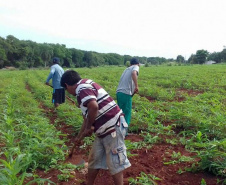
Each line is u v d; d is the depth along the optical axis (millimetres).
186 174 4059
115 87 13883
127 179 3877
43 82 20516
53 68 8352
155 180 3879
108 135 3141
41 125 6105
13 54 69250
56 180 3906
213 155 3986
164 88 14836
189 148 5105
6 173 3561
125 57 117062
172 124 6312
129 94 5695
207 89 13523
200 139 5074
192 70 28688
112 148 3158
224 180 3719
